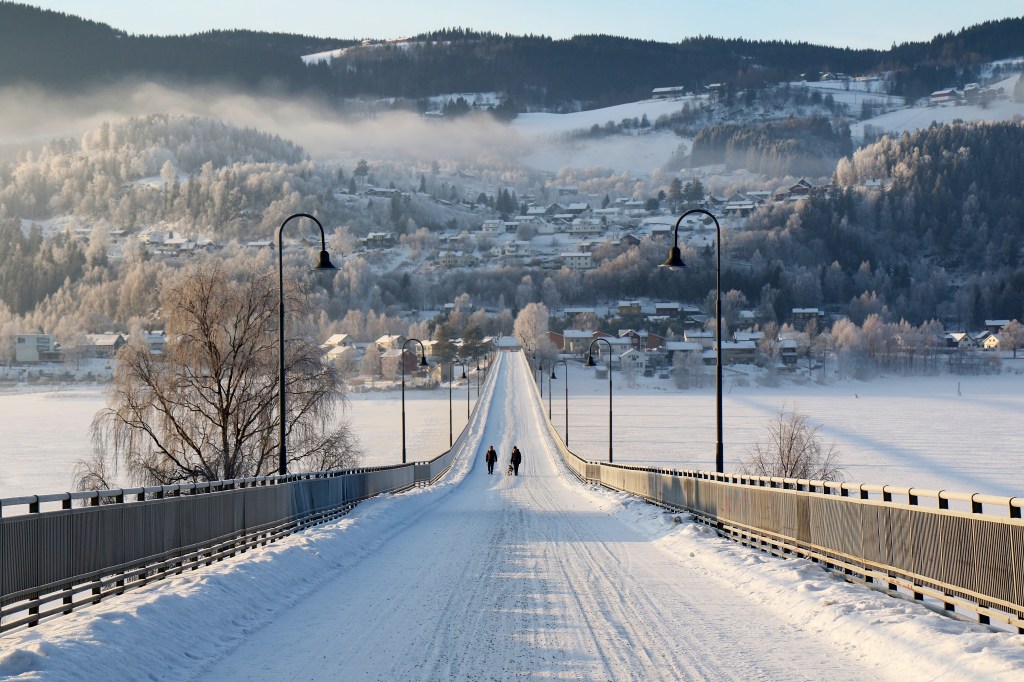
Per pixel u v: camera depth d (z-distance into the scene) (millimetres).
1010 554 18562
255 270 73625
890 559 23984
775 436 107125
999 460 125375
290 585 27844
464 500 77500
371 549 39094
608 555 36688
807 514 30328
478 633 21203
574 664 18234
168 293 69812
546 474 120875
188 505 29328
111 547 23516
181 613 20938
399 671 17703
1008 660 16141
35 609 19828
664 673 17516
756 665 18109
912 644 18406
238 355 69250
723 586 28312
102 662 16812
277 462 71750
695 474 50750
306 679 17125
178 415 68000
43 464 118562
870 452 135500
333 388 72438
